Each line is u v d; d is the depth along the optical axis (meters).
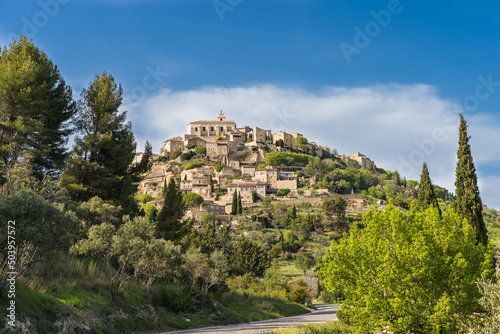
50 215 17.81
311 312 52.28
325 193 180.00
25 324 15.76
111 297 24.20
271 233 126.56
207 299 34.72
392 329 22.12
